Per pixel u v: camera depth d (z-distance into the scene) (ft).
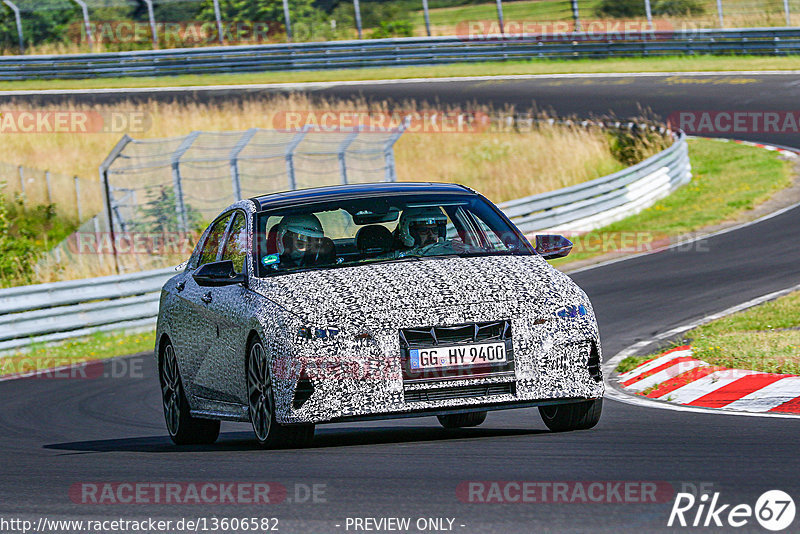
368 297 78.43
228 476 72.33
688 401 102.89
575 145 333.01
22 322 190.39
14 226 324.19
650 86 412.36
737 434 79.66
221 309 88.99
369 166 320.70
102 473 78.95
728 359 112.98
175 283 104.32
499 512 57.26
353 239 88.17
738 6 501.97
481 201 93.45
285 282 82.94
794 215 241.55
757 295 164.55
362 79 453.99
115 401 135.23
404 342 76.59
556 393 77.77
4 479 79.30
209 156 335.67
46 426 118.62
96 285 201.57
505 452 75.25
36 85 467.52
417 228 88.53
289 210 90.38
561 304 79.66
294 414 76.69
